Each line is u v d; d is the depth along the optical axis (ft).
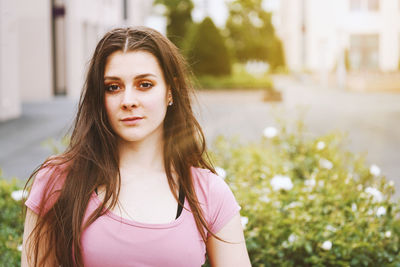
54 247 4.40
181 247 4.28
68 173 4.47
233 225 4.65
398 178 20.68
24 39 76.84
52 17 79.05
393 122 44.75
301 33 155.74
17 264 8.45
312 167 15.06
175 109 4.79
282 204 10.12
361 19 106.73
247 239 8.83
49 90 77.56
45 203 4.37
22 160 27.43
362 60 108.06
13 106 52.95
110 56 4.43
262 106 62.90
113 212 4.29
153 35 4.54
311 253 8.86
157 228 4.23
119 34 4.50
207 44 78.38
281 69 200.85
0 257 8.82
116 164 4.51
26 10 76.59
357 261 8.68
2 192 12.62
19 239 9.27
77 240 4.18
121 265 4.18
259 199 9.87
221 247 4.63
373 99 74.13
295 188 10.83
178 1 161.07
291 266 8.82
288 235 9.34
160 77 4.52
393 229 9.73
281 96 71.00
